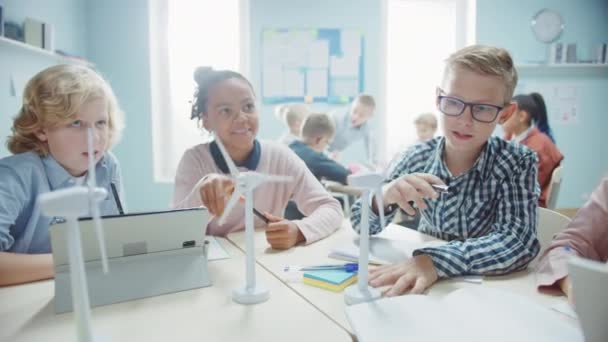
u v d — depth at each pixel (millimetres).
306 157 2061
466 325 511
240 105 1137
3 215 765
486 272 705
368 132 3004
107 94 937
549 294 627
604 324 351
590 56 3117
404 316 536
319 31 2891
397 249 866
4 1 1849
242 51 2902
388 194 824
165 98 2945
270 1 2840
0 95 1813
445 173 1021
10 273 679
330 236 1014
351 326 521
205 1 2887
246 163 1199
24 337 503
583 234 726
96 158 900
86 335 432
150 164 2885
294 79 2916
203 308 585
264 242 979
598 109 3158
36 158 881
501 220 867
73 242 420
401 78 3127
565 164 3188
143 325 532
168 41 2898
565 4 3059
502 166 926
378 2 2910
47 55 2146
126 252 645
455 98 866
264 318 552
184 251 690
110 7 2758
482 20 2998
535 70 3064
